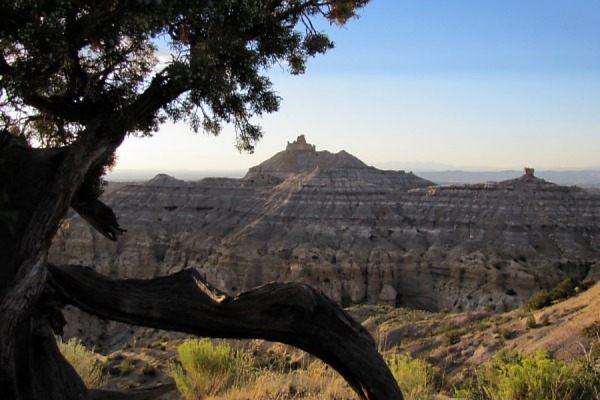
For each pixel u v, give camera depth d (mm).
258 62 6254
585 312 34562
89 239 102250
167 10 5348
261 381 9828
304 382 9609
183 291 5758
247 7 5996
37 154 5668
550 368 8508
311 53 7316
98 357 21766
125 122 5664
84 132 5602
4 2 5012
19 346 5086
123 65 6637
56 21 4926
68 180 5340
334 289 93375
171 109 6539
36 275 4938
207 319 5711
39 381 5273
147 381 18547
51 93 6172
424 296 93562
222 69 5984
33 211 5234
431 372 12172
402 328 43594
